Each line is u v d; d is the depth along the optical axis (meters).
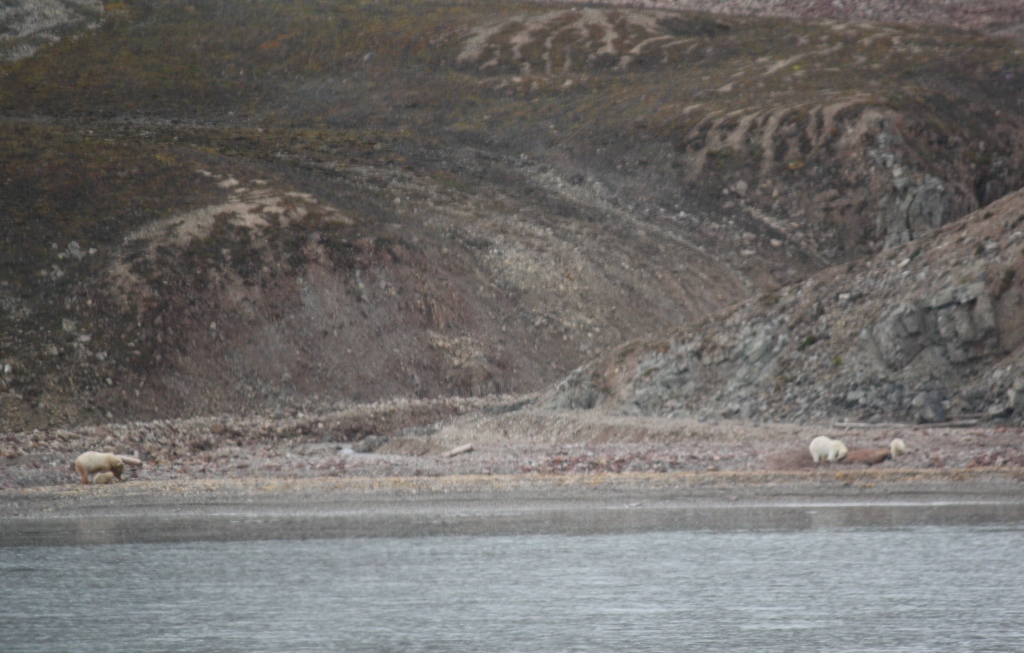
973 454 113.62
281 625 69.25
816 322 152.25
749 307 163.00
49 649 64.75
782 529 90.94
